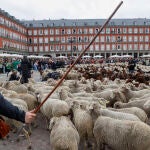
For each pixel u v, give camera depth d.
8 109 4.36
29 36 130.25
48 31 129.75
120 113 10.30
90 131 10.16
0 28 94.38
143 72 32.75
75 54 129.00
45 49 129.88
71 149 7.90
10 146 11.00
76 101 11.57
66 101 13.43
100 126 9.10
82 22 132.00
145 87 18.81
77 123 10.37
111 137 8.66
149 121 12.25
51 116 12.68
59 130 8.28
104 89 18.14
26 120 4.46
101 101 13.39
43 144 11.20
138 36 128.62
